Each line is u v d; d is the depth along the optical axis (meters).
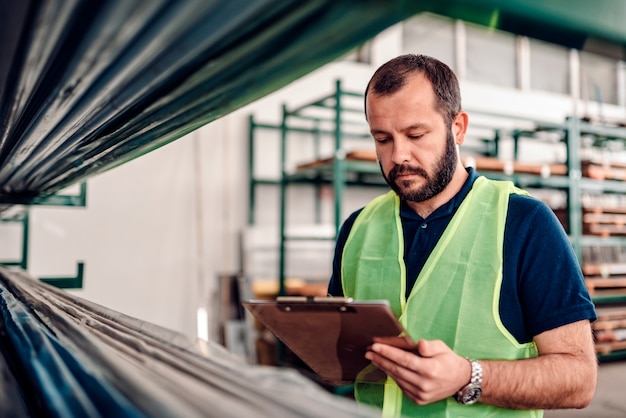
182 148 4.03
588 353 0.88
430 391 0.79
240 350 3.89
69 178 1.20
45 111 0.66
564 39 0.30
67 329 0.72
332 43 0.37
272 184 4.35
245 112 4.26
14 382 0.58
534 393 0.83
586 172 4.14
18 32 0.41
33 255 3.56
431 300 0.97
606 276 4.15
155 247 3.92
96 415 0.43
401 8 0.30
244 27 0.35
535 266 0.92
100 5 0.35
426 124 0.95
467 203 1.01
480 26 0.30
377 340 0.81
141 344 0.61
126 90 0.52
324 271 4.41
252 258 4.16
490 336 0.92
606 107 6.05
